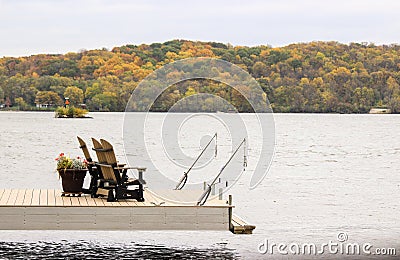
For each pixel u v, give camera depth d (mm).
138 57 134000
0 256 22891
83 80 176500
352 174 51031
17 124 145500
